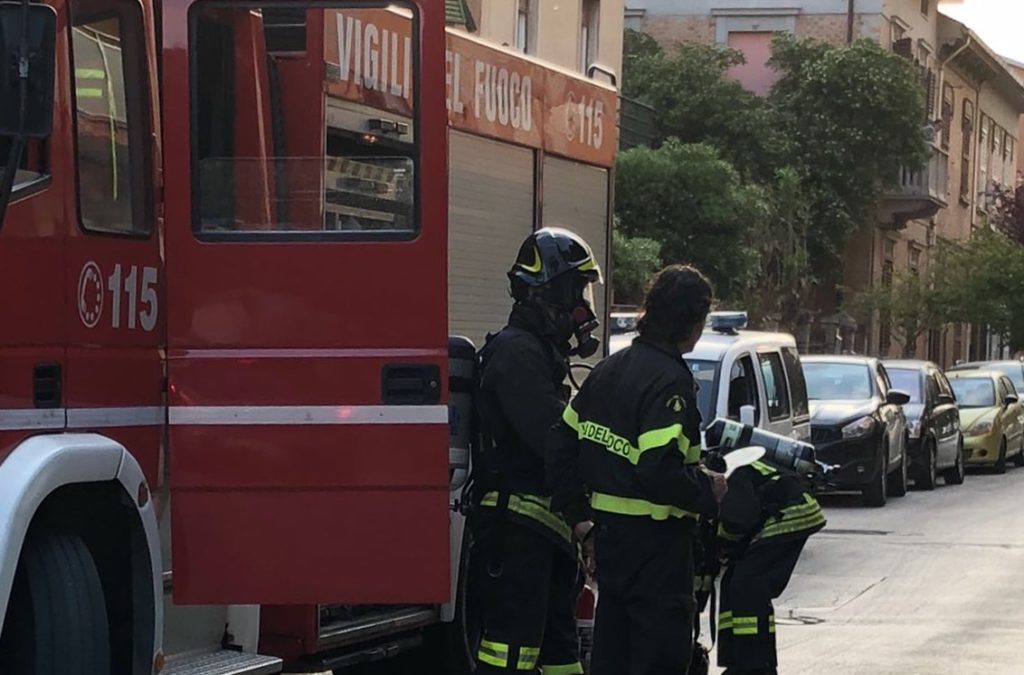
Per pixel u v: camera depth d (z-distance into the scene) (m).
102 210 4.85
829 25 37.50
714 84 32.47
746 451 6.47
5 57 4.02
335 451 4.96
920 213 38.91
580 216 9.48
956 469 22.64
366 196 5.03
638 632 5.45
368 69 5.16
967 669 8.85
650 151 28.22
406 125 5.05
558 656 6.24
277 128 5.30
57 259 4.59
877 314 37.03
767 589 6.42
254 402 4.98
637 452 5.40
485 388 5.92
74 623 4.49
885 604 11.38
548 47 22.83
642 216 27.59
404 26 5.06
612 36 25.53
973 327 46.34
